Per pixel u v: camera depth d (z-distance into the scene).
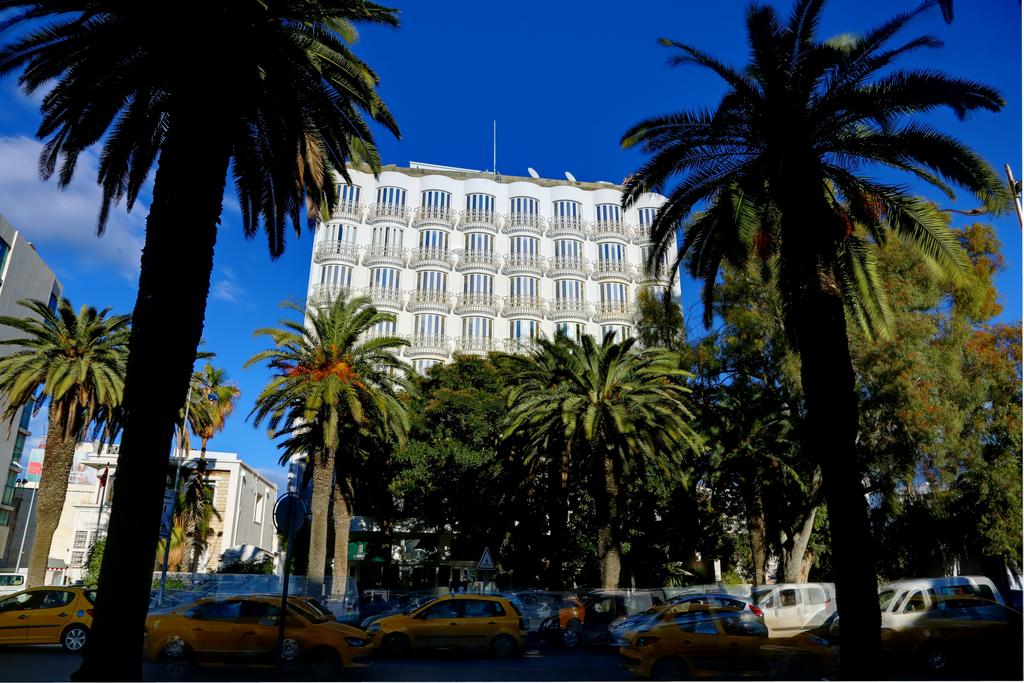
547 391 26.33
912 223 13.77
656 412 24.47
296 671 12.73
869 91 12.78
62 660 13.63
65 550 46.34
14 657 13.89
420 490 36.19
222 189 11.08
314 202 15.46
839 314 12.26
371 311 29.23
